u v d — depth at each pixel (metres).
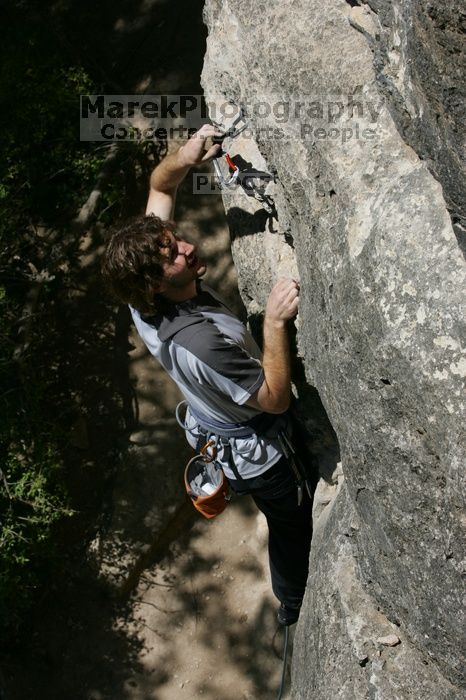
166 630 6.95
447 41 1.82
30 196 6.94
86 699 6.93
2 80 6.77
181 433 7.02
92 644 7.04
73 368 7.17
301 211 2.68
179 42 6.73
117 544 7.01
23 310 6.86
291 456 3.06
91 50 6.88
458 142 1.92
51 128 6.84
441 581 2.29
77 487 7.12
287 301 2.72
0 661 7.05
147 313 2.73
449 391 2.07
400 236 2.19
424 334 2.11
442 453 2.14
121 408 7.10
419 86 2.03
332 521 3.02
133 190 6.96
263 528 6.90
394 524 2.40
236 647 6.84
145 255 2.62
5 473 6.71
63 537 7.14
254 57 2.80
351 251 2.34
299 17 2.64
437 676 2.54
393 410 2.27
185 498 6.96
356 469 2.51
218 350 2.66
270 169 2.87
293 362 2.97
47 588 7.14
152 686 6.87
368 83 2.47
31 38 6.86
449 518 2.20
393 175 2.31
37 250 7.05
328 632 2.83
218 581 6.94
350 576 2.81
